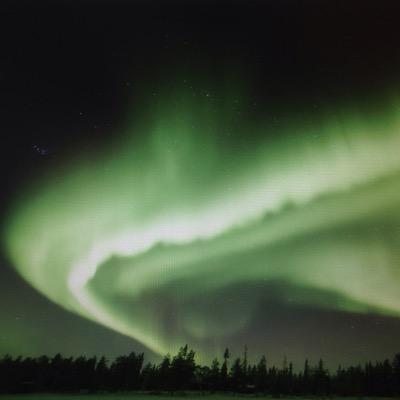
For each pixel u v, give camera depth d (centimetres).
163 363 5475
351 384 5131
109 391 4741
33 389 4619
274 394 4959
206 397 4494
